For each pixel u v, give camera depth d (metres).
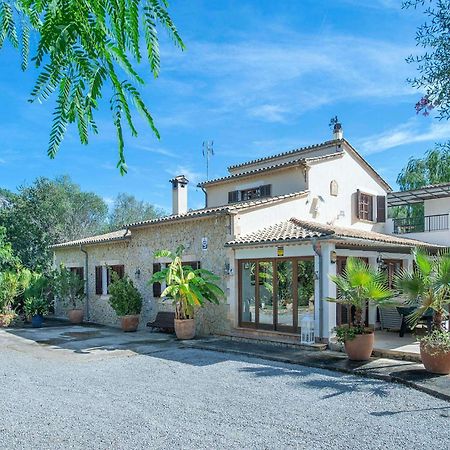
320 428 6.17
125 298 16.86
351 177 19.50
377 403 7.30
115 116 1.58
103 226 46.03
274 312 13.59
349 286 10.76
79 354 12.15
